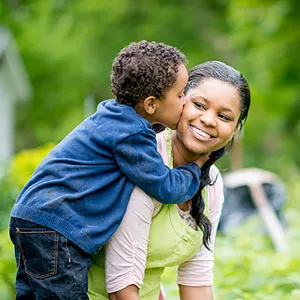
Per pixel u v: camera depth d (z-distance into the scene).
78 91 42.81
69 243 5.02
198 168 5.42
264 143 38.19
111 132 5.09
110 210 5.13
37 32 42.81
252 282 8.77
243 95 5.39
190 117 5.30
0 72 29.80
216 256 10.12
